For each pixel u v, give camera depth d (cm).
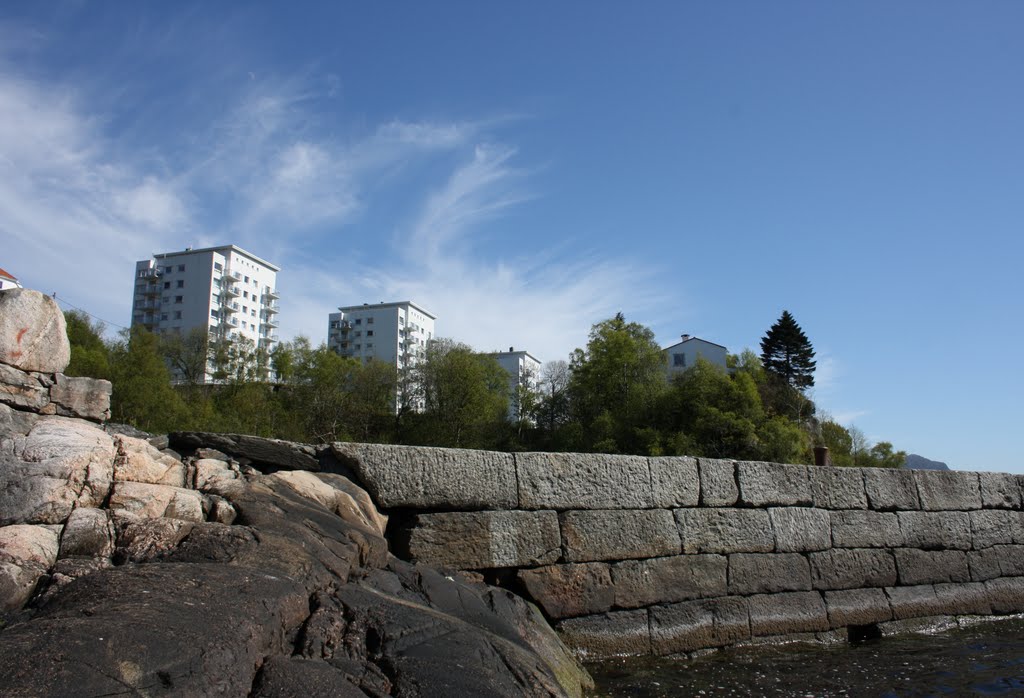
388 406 4625
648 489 841
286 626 402
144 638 314
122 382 3116
